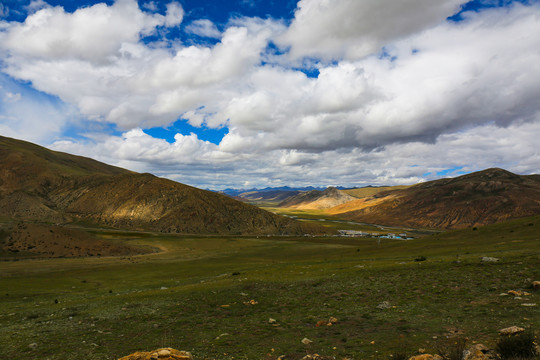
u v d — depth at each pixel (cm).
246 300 3159
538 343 1289
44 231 11456
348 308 2531
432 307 2267
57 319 2850
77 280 6069
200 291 3672
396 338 1672
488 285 2638
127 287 5097
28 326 2658
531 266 2945
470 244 6025
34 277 6494
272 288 3622
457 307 2188
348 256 7444
